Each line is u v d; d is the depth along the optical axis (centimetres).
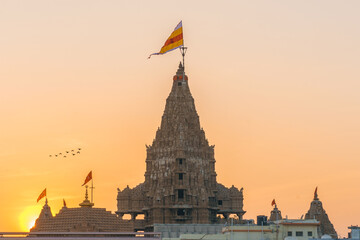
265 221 19412
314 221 18838
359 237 16500
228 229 18875
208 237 19525
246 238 18588
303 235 18462
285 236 18425
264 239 18488
